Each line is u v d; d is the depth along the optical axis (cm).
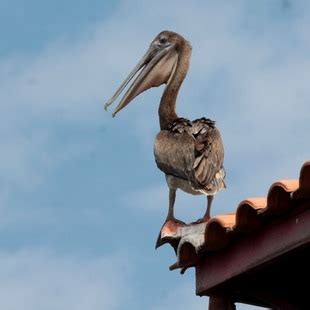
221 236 1006
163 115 1432
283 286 1073
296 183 913
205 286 1060
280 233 937
